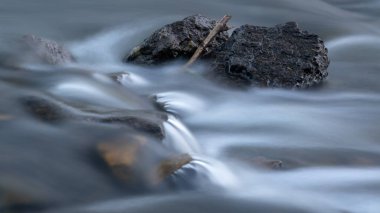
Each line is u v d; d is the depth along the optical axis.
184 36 12.67
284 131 10.09
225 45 12.67
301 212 7.00
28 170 6.56
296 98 11.76
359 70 14.42
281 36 12.52
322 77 12.48
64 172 6.68
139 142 7.28
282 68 12.02
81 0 17.83
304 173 8.20
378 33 18.70
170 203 6.71
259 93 11.69
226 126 10.11
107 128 7.41
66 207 6.35
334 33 18.33
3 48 10.99
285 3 19.91
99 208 6.40
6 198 6.14
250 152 8.91
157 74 12.24
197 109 10.75
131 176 6.88
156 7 18.08
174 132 8.08
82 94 9.33
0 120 7.34
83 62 13.34
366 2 23.09
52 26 15.67
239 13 18.70
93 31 15.74
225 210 6.79
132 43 15.24
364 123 10.84
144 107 9.98
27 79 9.66
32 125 7.34
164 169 7.18
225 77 12.01
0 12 16.14
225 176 7.57
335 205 7.30
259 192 7.38
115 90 10.09
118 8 17.56
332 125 10.61
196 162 7.54
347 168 8.49
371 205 7.38
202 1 19.09
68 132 7.28
